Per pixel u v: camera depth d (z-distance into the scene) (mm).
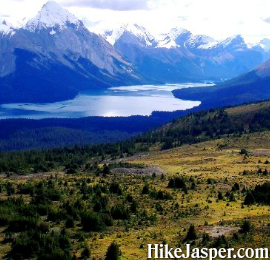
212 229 89688
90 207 118000
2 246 88562
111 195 132875
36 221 99250
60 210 108812
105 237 91438
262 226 86438
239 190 139500
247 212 109000
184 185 146875
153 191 136875
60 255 78938
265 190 126250
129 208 117000
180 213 110000
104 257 79000
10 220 101188
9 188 141250
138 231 95250
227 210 112250
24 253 82812
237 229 87562
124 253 80500
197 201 124938
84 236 92312
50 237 86688
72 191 137000
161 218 106375
